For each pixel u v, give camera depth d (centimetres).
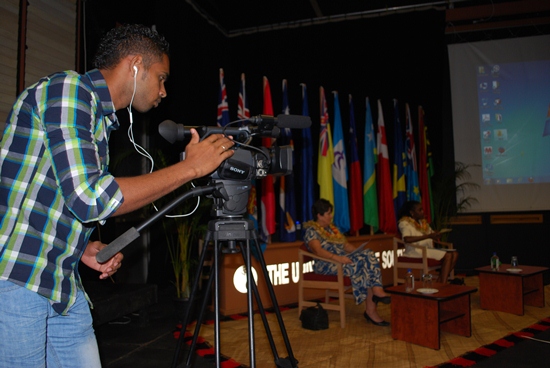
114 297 325
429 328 328
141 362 296
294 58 621
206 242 163
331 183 524
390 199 573
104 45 127
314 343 342
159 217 135
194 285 166
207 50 550
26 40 312
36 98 111
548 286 558
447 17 665
